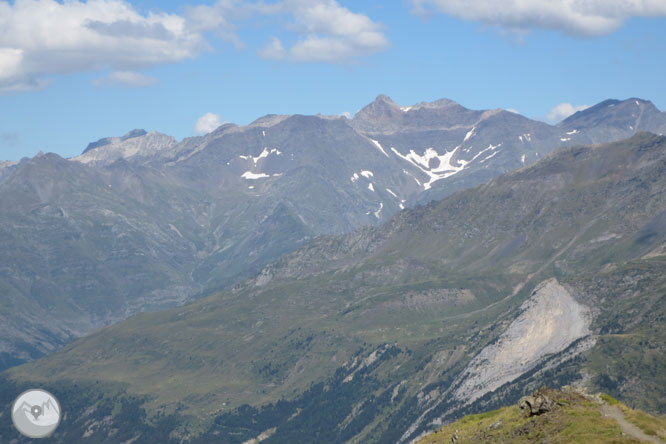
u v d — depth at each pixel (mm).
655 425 156250
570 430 160250
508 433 173000
